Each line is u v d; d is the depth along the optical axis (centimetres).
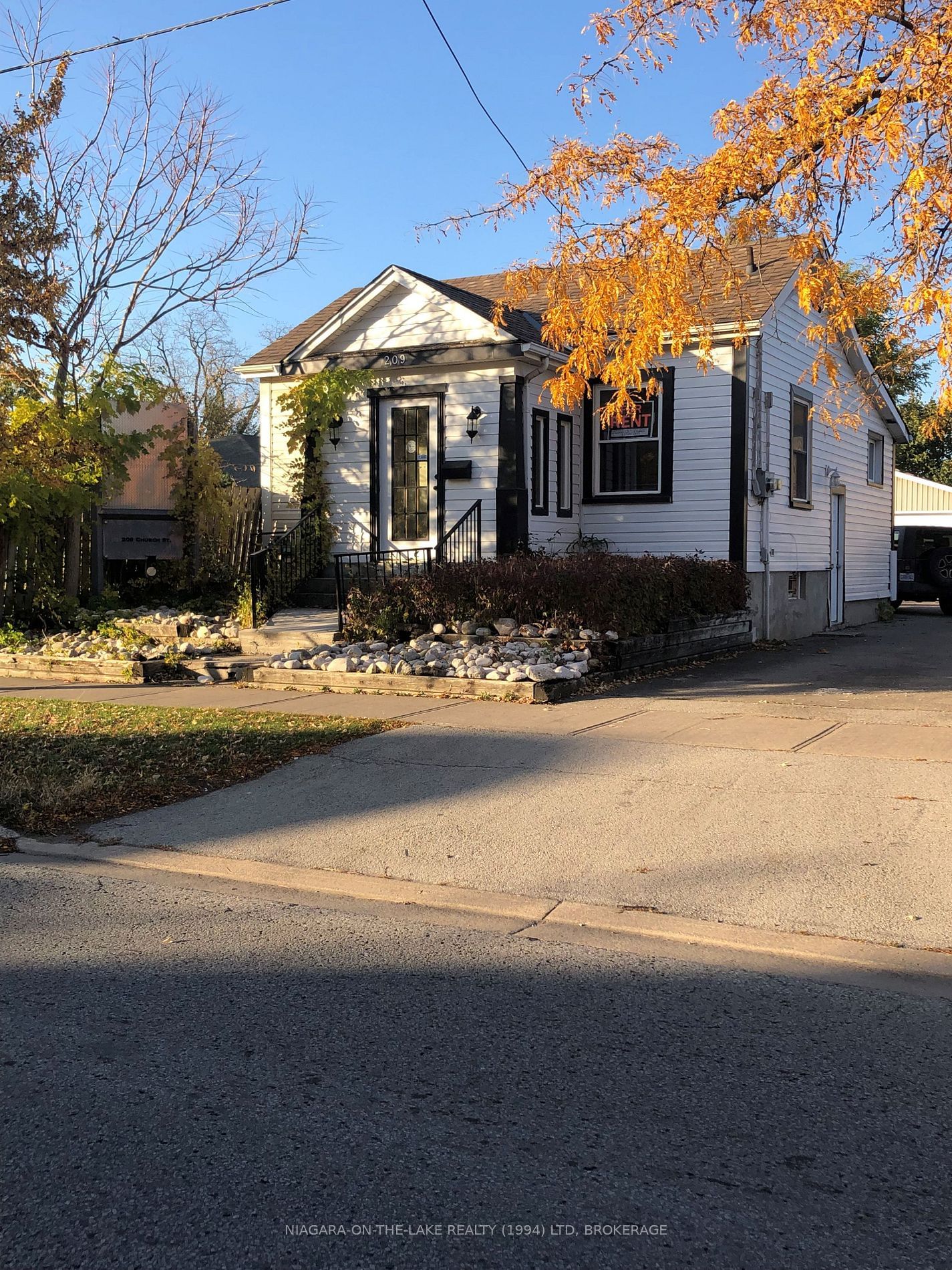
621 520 1716
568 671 1113
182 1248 273
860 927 493
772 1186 296
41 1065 373
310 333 1842
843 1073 362
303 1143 321
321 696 1145
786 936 488
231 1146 320
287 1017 411
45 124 1638
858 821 640
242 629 1401
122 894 571
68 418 1580
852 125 838
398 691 1141
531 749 847
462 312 1595
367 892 568
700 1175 302
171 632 1463
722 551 1634
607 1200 291
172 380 3622
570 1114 336
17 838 674
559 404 949
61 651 1405
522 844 631
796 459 1850
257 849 644
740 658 1474
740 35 894
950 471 4303
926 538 2689
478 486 1603
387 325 1669
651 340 889
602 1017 409
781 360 1734
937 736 862
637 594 1254
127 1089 356
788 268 1667
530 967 461
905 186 791
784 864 576
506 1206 288
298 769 816
